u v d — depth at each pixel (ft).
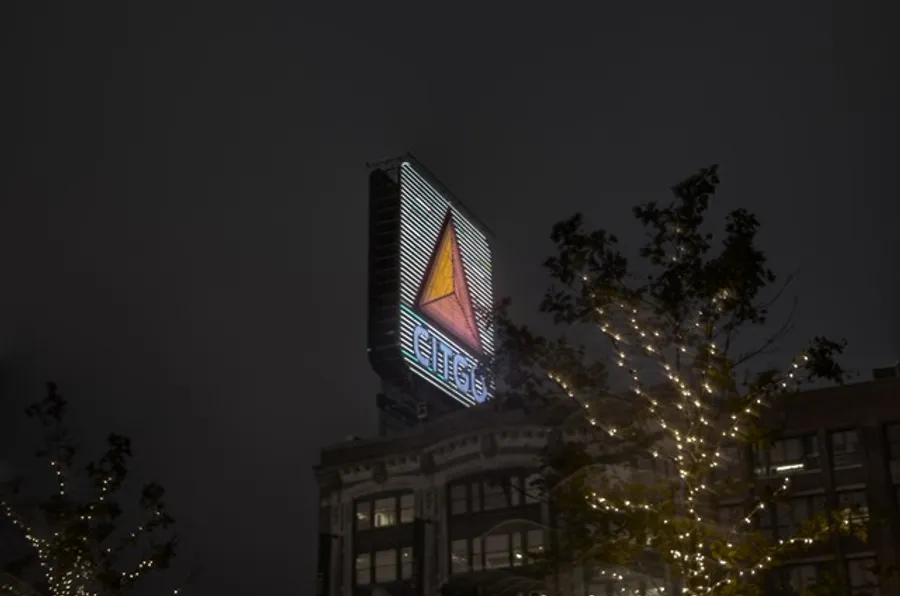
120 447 150.82
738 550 84.02
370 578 201.98
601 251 92.38
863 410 175.32
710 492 96.99
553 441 177.06
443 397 257.75
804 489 172.35
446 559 195.11
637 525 85.87
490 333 286.25
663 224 91.66
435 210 286.46
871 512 167.12
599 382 92.73
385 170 282.56
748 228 90.99
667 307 89.71
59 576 143.33
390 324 248.11
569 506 90.27
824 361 88.02
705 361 87.81
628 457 103.30
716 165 91.81
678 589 155.63
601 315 91.81
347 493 210.79
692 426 89.76
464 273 286.05
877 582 161.17
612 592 164.55
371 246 262.67
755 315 89.66
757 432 88.69
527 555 94.38
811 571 165.89
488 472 196.75
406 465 207.31
